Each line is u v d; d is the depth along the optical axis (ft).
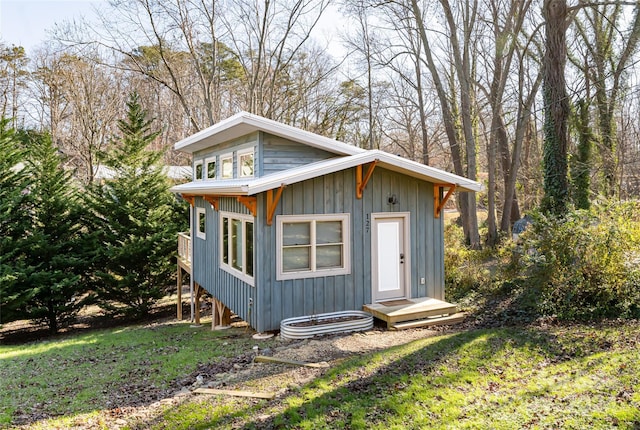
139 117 56.39
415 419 15.80
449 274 39.83
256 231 28.53
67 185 53.52
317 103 90.58
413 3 63.41
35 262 49.85
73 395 21.08
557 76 45.73
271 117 79.82
